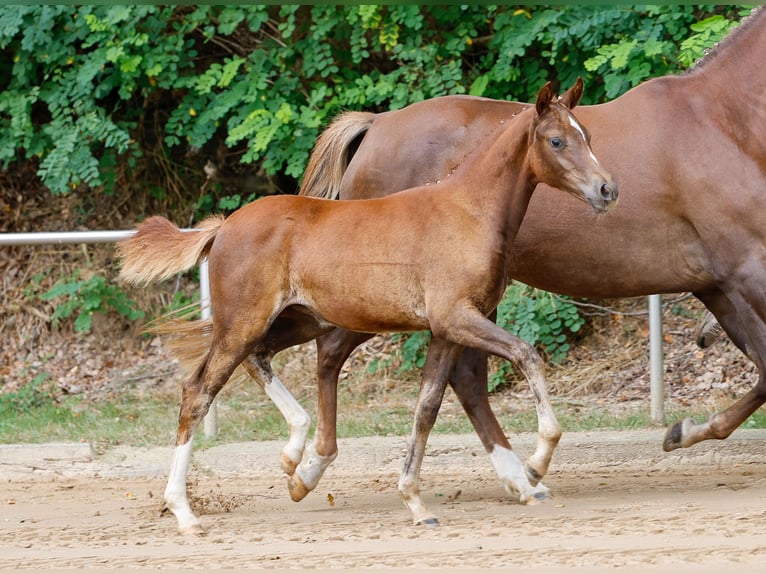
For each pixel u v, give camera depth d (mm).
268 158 16594
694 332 15781
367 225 9023
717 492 9781
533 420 13289
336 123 11086
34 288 17859
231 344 9172
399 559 7629
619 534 8086
